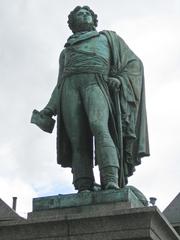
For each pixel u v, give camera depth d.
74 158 7.99
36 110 8.55
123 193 7.00
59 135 8.21
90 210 7.01
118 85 8.04
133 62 8.46
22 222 6.90
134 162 8.32
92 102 7.81
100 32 8.58
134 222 6.53
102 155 7.53
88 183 7.92
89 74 8.00
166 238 6.97
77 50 8.16
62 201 7.23
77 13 8.77
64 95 8.13
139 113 8.49
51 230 6.79
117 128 7.93
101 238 6.57
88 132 8.13
